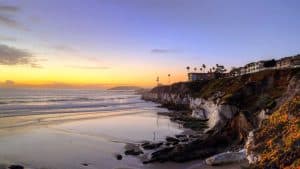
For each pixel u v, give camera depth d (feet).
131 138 231.50
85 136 237.66
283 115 133.90
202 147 176.65
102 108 500.74
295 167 95.61
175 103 529.86
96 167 153.99
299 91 155.02
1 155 174.09
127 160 167.12
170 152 168.66
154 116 384.47
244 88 260.83
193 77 652.48
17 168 147.95
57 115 380.17
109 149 193.36
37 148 193.16
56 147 196.95
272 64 414.21
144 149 193.57
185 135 242.17
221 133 191.42
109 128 279.90
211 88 398.01
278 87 245.65
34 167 152.05
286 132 119.24
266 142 122.93
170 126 295.69
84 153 182.19
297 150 104.22
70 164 158.81
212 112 301.22
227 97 255.50
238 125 190.90
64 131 260.01
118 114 407.64
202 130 269.85
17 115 364.17
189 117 359.05
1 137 227.20
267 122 139.03
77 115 386.73
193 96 444.14
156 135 245.45
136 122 324.60
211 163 146.82
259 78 277.03
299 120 119.96
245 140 180.04
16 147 194.80
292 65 327.47
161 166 153.89
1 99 649.20
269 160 109.70
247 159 139.85
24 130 261.03
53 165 156.25
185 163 157.48
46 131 258.16
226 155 148.36
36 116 362.12
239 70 483.10
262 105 213.25
